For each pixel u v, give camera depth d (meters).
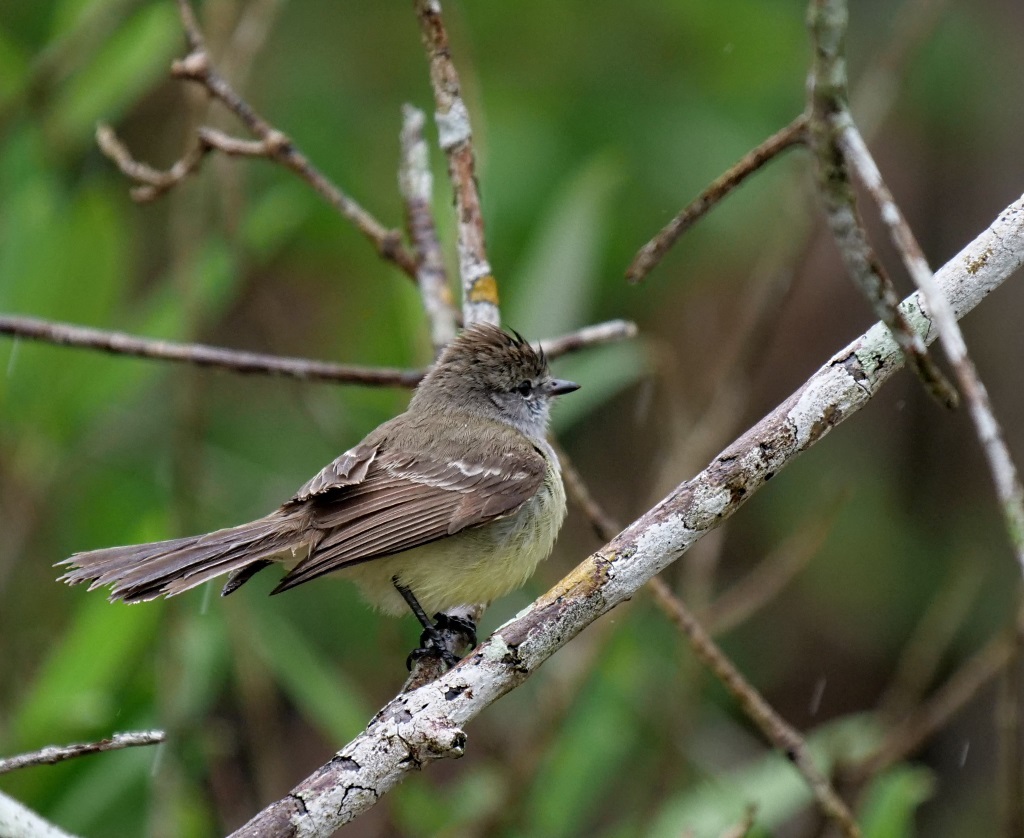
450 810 10.56
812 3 5.43
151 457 12.55
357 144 14.00
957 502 15.90
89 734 9.75
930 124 15.30
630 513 13.67
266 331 14.58
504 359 10.02
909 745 10.05
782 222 12.54
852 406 6.56
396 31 14.31
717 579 15.04
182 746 10.07
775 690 15.06
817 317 16.41
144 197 9.52
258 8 11.34
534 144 13.41
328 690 10.49
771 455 6.54
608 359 11.34
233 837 5.89
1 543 11.59
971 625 14.88
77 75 11.80
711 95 13.86
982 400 5.03
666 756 10.62
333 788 6.02
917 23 12.21
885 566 14.89
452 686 6.26
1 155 11.63
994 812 14.17
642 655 11.70
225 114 11.28
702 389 13.82
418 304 11.26
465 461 9.37
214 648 10.69
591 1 14.04
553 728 10.12
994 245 6.54
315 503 8.92
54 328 9.09
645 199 13.76
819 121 5.53
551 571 13.04
